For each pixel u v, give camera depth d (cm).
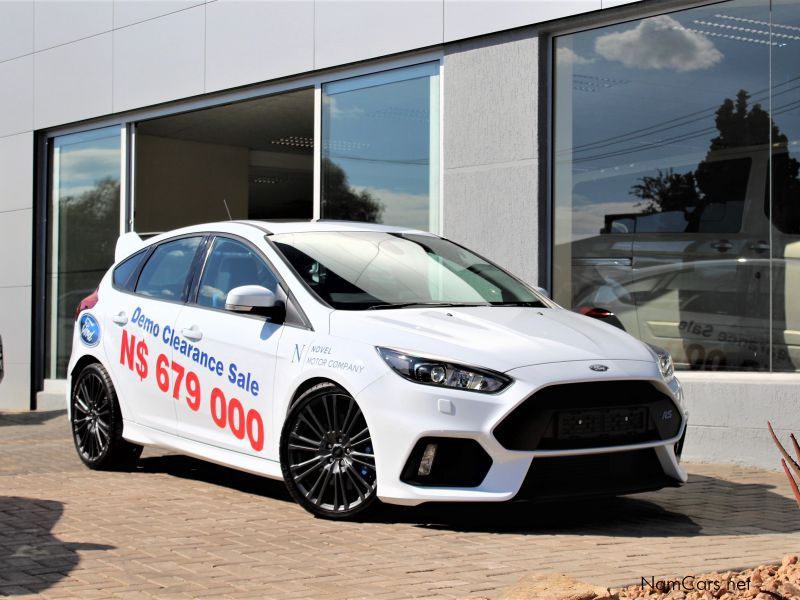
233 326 617
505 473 496
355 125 1062
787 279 786
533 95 905
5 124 1450
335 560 455
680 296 838
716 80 822
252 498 614
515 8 909
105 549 477
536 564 444
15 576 427
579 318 606
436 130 987
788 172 788
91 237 1368
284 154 1723
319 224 676
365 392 522
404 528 526
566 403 505
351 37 1045
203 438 632
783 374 785
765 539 507
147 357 681
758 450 775
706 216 826
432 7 973
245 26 1154
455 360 509
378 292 596
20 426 1160
